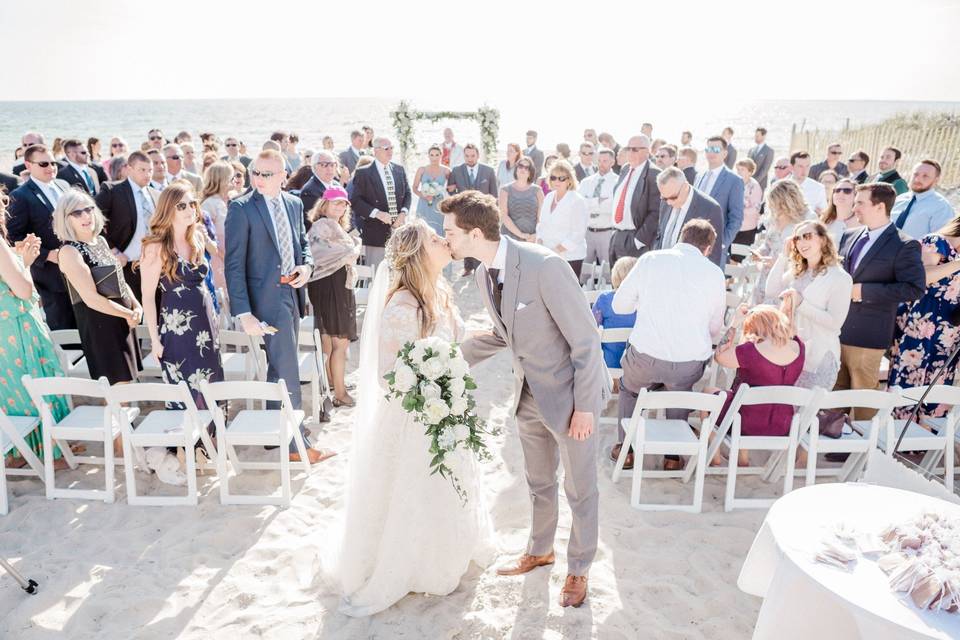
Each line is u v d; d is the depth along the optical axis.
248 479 4.27
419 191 9.25
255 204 4.10
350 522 3.05
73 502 3.96
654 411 4.91
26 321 4.18
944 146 16.44
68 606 3.07
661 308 3.93
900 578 2.04
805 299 4.22
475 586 3.21
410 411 2.73
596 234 8.13
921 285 4.23
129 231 5.60
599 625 2.96
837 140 19.59
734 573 3.36
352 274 4.91
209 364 4.23
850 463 4.20
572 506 3.00
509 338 2.82
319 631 2.92
